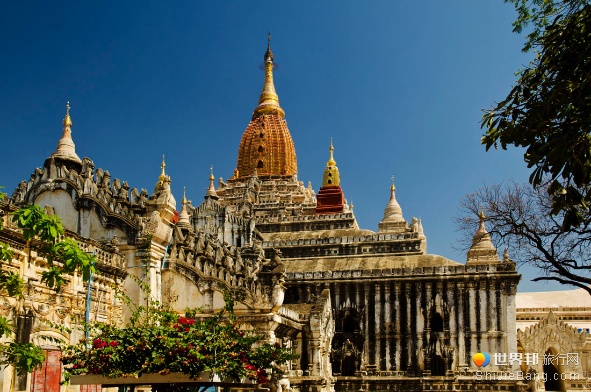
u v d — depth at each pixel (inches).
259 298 2034.9
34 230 838.5
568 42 787.4
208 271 2064.5
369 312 3553.2
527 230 1273.4
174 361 961.5
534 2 965.2
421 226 4498.0
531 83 826.8
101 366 978.1
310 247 4013.3
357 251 3954.2
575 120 768.9
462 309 3432.6
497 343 3344.0
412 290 3528.5
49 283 876.6
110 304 1581.0
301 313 2910.9
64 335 1391.5
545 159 757.9
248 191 4815.5
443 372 3383.4
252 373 1063.0
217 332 1052.5
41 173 1779.0
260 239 4028.1
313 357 2807.6
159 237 1734.7
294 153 5551.2
